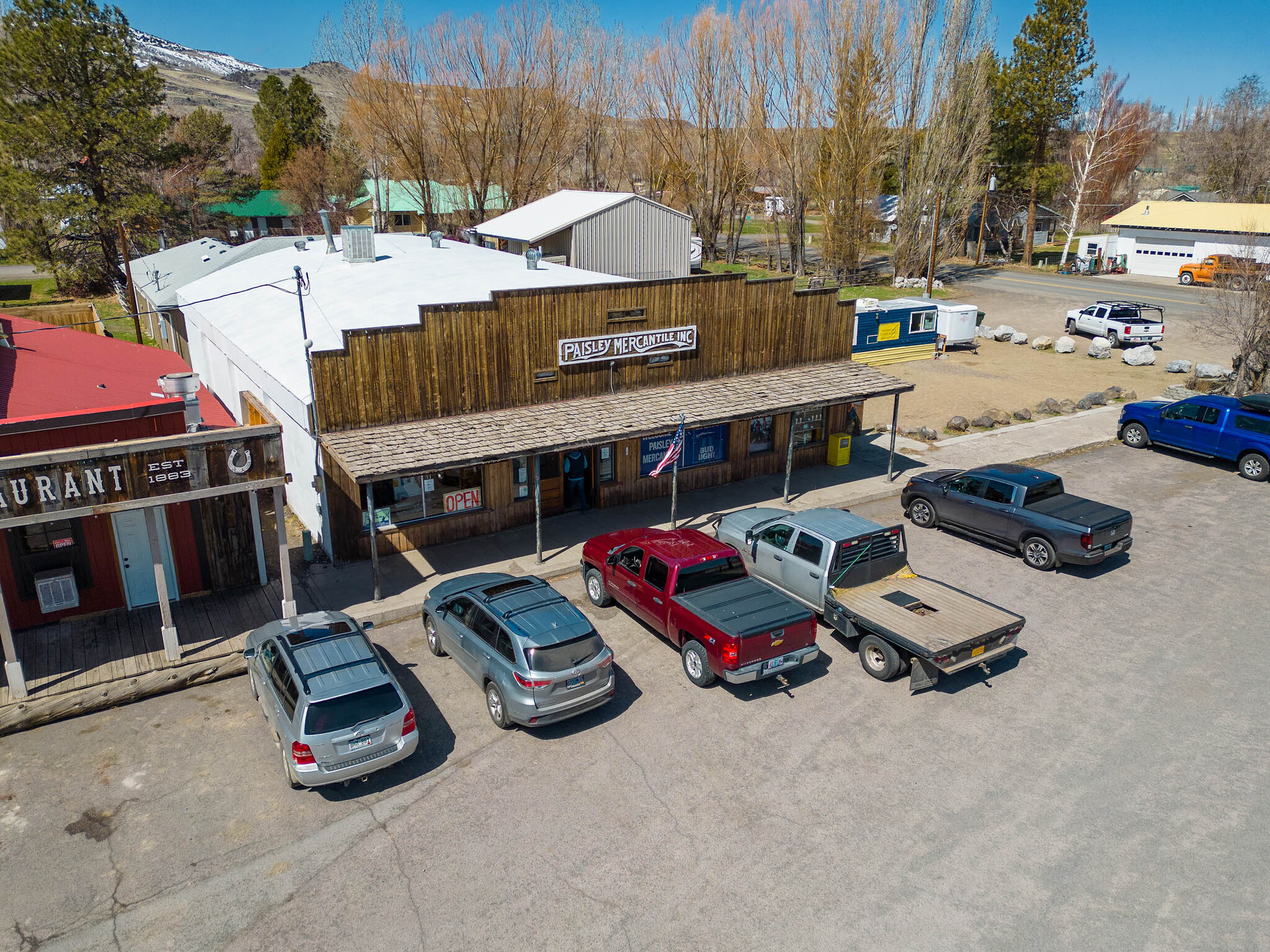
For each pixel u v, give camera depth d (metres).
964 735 11.38
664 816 9.82
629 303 18.34
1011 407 28.81
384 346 15.60
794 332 21.16
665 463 17.06
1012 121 61.22
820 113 51.44
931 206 53.03
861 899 8.56
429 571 16.17
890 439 24.28
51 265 52.06
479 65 57.31
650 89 62.38
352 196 78.69
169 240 58.59
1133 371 33.62
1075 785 10.36
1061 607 15.03
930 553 17.41
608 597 14.98
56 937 8.14
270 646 11.14
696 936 8.12
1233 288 29.95
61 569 13.45
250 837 9.49
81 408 14.21
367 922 8.32
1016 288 51.81
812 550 13.91
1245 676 12.81
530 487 18.45
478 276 22.92
